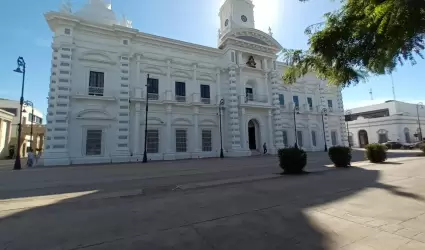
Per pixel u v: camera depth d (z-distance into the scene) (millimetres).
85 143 22047
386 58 3551
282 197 6383
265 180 9320
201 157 27266
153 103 25469
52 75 21359
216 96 29609
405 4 2514
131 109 24547
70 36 22125
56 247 3551
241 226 4328
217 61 30688
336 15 3984
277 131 32406
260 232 4051
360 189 7055
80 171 15125
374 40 3535
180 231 4125
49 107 20875
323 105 39281
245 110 30734
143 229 4242
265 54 33031
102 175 12992
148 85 24469
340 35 3930
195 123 27500
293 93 37188
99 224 4539
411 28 2707
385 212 4871
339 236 3811
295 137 35406
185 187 8359
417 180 8188
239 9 35250
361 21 3389
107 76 23781
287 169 11055
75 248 3512
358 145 51688
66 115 21078
